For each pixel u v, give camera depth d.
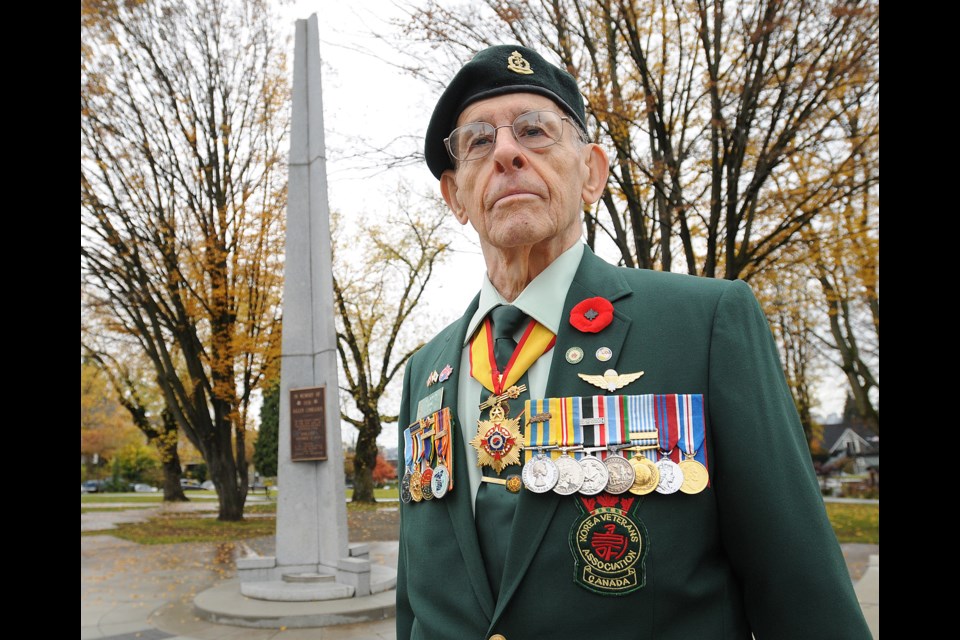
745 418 1.06
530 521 1.09
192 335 16.86
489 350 1.34
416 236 19.80
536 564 1.06
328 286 8.02
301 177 8.40
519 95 1.33
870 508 17.81
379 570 8.45
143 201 15.09
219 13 14.77
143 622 6.68
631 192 7.59
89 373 23.06
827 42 6.80
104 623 6.65
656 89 7.51
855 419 25.41
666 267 7.86
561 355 1.20
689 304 1.20
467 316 1.49
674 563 1.02
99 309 16.16
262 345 16.31
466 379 1.38
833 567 0.99
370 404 23.00
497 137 1.31
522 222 1.25
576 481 1.08
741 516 1.03
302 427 7.84
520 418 1.19
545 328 1.28
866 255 8.78
